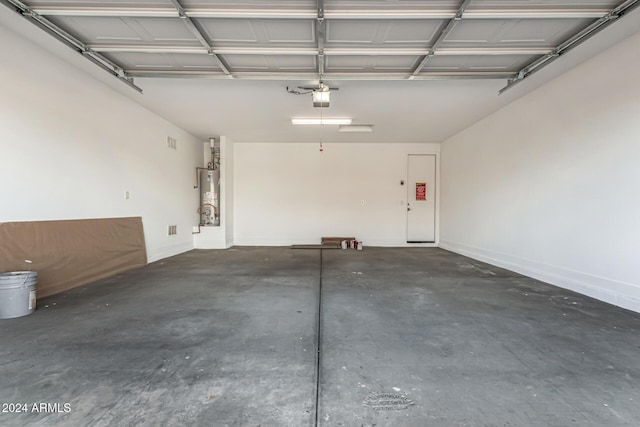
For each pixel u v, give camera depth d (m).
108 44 3.23
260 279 4.50
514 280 4.49
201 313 3.05
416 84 4.35
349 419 1.56
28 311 2.97
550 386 1.85
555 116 4.15
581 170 3.76
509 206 5.20
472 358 2.19
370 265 5.63
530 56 3.47
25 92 3.28
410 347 2.35
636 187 3.13
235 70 3.81
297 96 4.84
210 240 7.82
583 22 2.80
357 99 4.95
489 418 1.57
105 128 4.50
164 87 4.50
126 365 2.05
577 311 3.14
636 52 3.10
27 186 3.33
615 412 1.62
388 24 2.83
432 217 8.44
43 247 3.51
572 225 3.90
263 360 2.14
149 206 5.69
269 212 8.43
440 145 8.34
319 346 2.36
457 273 4.96
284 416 1.58
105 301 3.41
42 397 1.71
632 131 3.16
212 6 2.58
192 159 7.58
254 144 8.39
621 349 2.32
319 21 2.68
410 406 1.66
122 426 1.49
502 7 2.59
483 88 4.50
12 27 3.03
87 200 4.18
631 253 3.18
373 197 8.42
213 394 1.75
